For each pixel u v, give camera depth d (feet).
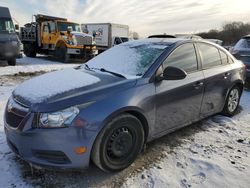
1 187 8.89
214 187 9.30
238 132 14.28
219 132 14.20
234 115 17.11
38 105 8.70
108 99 9.35
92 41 54.80
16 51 41.52
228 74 15.34
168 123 11.83
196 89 12.84
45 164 8.72
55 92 9.25
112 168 9.78
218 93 14.76
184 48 12.84
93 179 9.60
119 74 11.12
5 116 9.93
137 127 10.27
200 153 11.77
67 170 9.09
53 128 8.48
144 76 10.78
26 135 8.63
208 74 13.74
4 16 41.55
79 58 56.49
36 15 59.52
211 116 16.60
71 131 8.55
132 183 9.43
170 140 13.02
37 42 60.85
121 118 9.59
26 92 9.75
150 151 11.80
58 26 54.95
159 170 10.27
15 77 30.50
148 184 9.39
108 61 12.99
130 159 10.31
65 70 12.80
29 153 8.80
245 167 10.68
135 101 9.96
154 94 10.73
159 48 12.34
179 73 10.71
